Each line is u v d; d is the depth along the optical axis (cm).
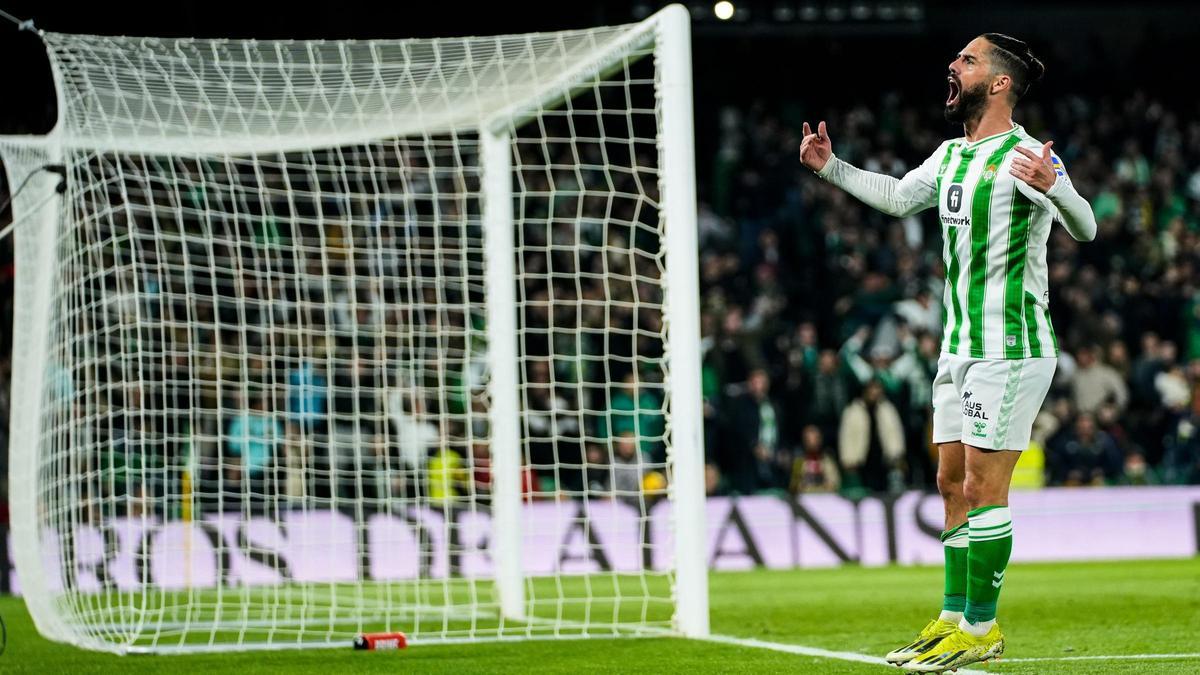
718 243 5422
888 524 3984
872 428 4194
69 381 2123
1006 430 1291
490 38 2008
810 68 6500
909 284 4884
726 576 3575
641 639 1986
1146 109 6400
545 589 3186
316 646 1928
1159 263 5566
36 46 3994
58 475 2158
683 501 2005
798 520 3934
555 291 4512
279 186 3831
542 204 4872
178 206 2202
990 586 1298
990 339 1297
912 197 1402
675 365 1992
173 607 2450
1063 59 6675
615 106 5259
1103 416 4431
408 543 3369
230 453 3525
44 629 2167
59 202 2061
